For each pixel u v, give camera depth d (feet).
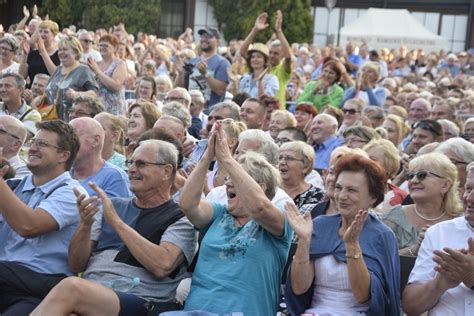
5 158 25.46
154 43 65.41
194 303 19.88
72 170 25.36
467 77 78.69
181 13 133.08
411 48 113.50
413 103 44.16
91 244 21.24
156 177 21.13
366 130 31.94
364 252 19.52
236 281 19.76
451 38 135.74
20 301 20.70
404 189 29.17
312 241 20.17
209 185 28.45
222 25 132.67
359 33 114.11
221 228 20.63
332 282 19.72
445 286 19.04
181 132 29.07
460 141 26.76
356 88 48.57
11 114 34.83
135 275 20.52
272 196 20.89
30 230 20.63
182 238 20.77
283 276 21.90
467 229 19.92
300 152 26.22
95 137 25.05
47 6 118.83
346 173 19.95
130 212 21.47
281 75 46.80
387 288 19.42
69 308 18.94
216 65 45.55
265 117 37.93
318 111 47.44
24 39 46.29
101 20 120.06
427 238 20.21
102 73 39.83
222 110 34.32
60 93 38.06
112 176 25.17
